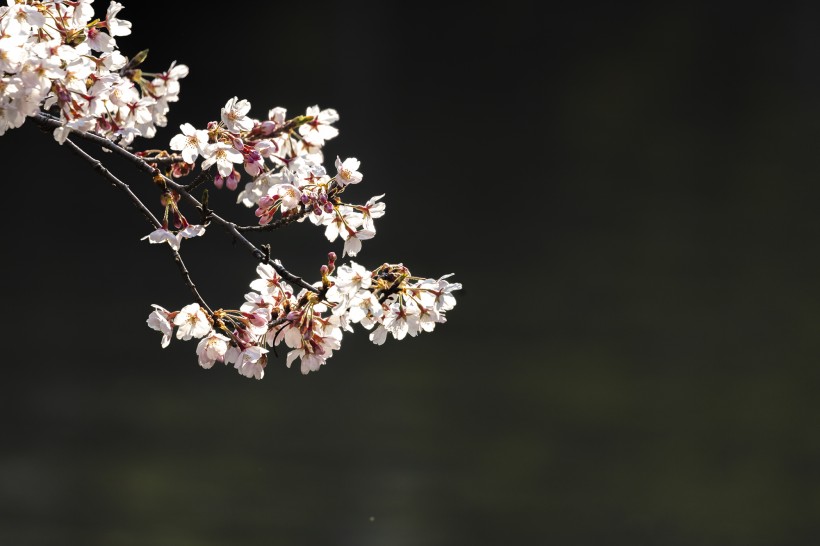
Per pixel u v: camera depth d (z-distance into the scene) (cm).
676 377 1717
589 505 1303
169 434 1480
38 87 253
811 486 1350
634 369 1744
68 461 1377
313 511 1263
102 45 282
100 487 1309
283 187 271
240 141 273
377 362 1797
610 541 1207
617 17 4184
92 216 2664
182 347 1862
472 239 2473
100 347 1842
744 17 4084
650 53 3803
